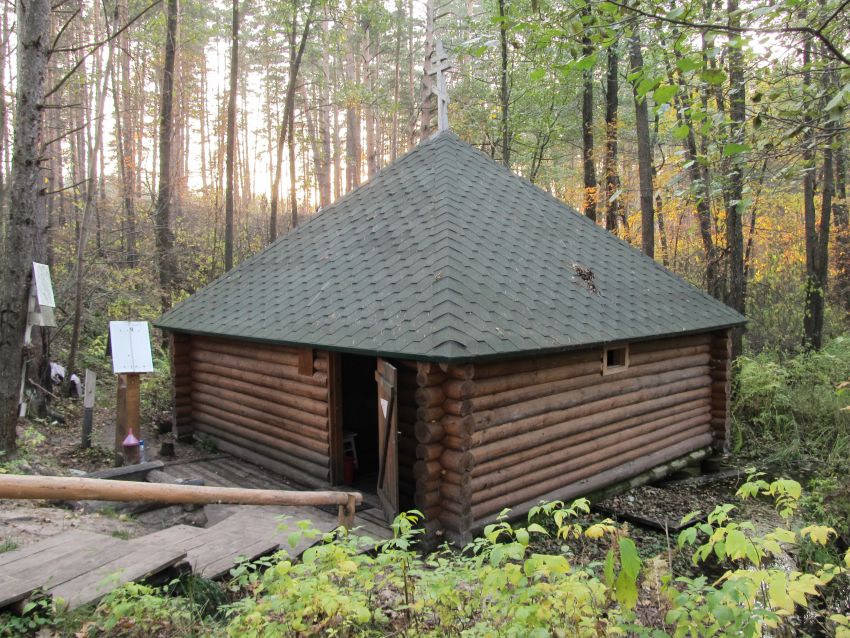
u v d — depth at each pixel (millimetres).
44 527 4945
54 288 14250
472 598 3166
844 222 19234
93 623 3238
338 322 7328
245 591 4219
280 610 3191
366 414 10688
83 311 14406
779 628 3164
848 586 4773
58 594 3475
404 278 7512
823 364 13422
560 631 2674
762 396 12430
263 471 8758
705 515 7832
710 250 14922
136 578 3709
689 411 10039
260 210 32594
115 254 16094
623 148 22594
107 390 13180
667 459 9422
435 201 8961
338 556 3312
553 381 7434
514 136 19078
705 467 10461
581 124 20094
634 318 8430
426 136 18125
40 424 9844
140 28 17719
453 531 6312
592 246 10055
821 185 18172
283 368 8492
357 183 31016
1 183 11703
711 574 6168
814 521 6855
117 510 5914
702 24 3318
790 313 18812
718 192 5023
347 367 10484
